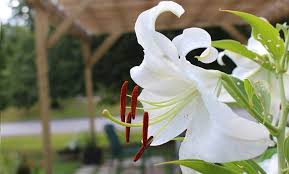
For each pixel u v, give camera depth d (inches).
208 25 361.4
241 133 33.8
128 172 352.8
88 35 406.0
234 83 41.1
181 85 41.5
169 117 42.9
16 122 780.6
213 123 38.2
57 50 506.0
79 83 509.4
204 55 40.1
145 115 41.0
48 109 240.7
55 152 462.0
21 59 566.9
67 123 708.7
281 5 281.6
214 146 36.4
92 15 314.8
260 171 45.4
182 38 39.3
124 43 474.9
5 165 296.0
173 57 38.7
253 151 34.5
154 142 43.6
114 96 499.2
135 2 273.7
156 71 41.4
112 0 264.2
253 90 40.8
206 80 40.8
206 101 35.1
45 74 239.5
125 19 339.9
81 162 406.6
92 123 411.5
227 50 52.5
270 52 45.8
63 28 239.3
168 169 350.0
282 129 42.7
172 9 38.8
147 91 44.6
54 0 261.4
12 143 548.1
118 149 345.4
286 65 46.1
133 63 479.5
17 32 570.6
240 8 304.3
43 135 239.5
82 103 858.1
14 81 570.6
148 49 40.5
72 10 256.5
